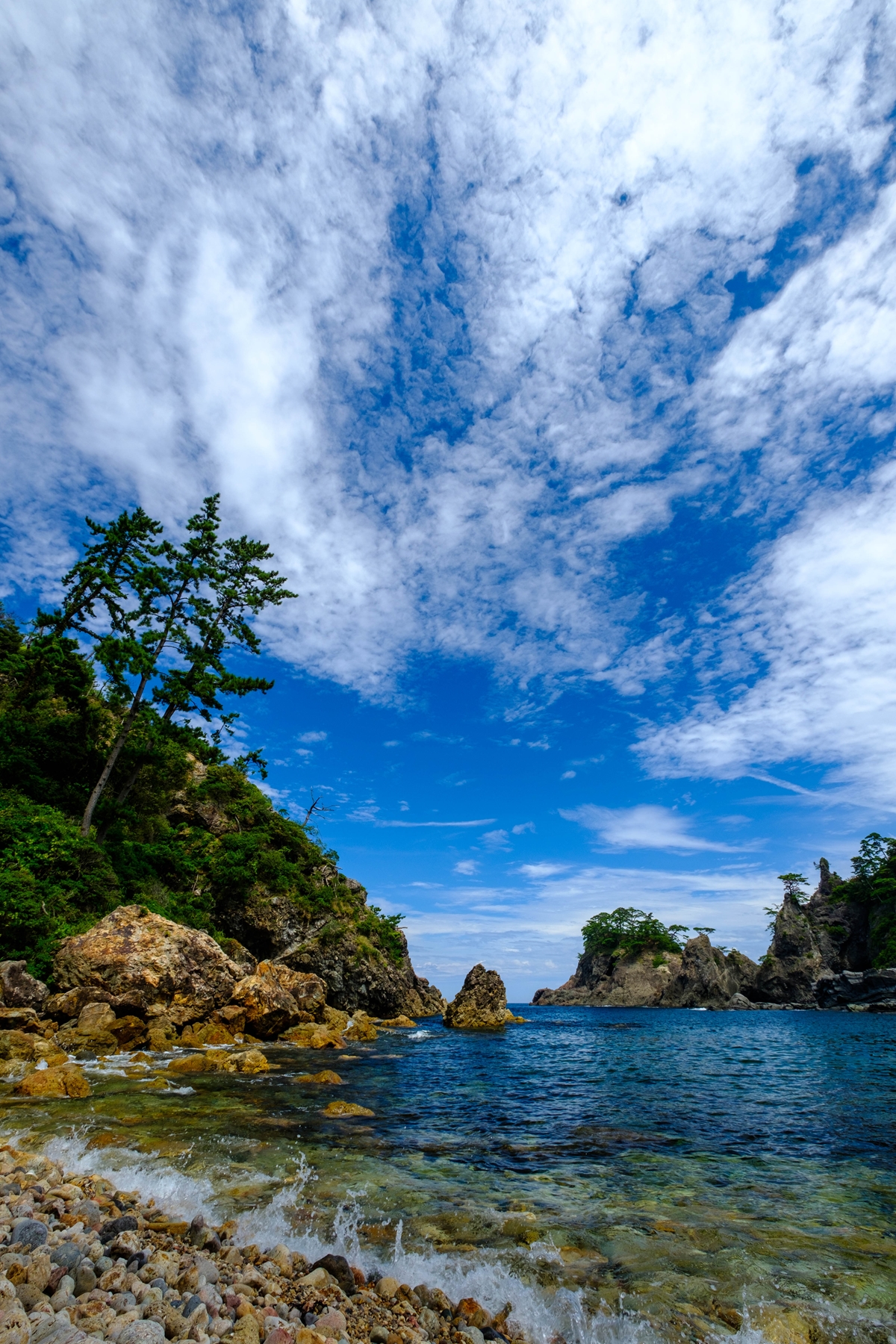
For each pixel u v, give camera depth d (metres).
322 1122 11.25
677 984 108.19
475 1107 14.02
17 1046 14.48
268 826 45.59
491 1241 6.50
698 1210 7.55
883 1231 6.95
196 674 32.56
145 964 19.73
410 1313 5.02
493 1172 8.89
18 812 24.48
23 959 18.92
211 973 21.84
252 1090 13.77
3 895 19.52
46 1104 11.01
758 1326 5.00
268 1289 5.06
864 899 107.12
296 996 26.91
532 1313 5.21
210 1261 5.23
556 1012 90.81
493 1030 42.62
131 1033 17.58
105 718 34.62
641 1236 6.69
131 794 36.69
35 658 31.36
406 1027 41.50
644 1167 9.38
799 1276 5.85
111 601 30.73
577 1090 16.92
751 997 108.56
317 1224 6.67
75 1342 3.41
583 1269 5.93
